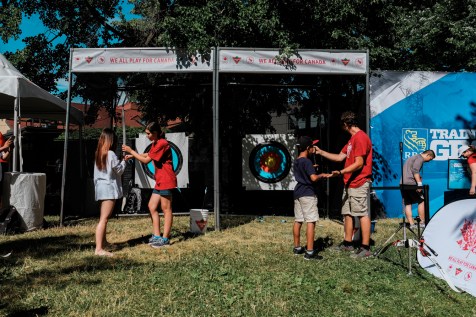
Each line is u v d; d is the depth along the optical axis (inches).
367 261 238.5
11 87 341.7
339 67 338.0
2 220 312.7
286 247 273.7
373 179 436.1
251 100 493.7
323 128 447.8
